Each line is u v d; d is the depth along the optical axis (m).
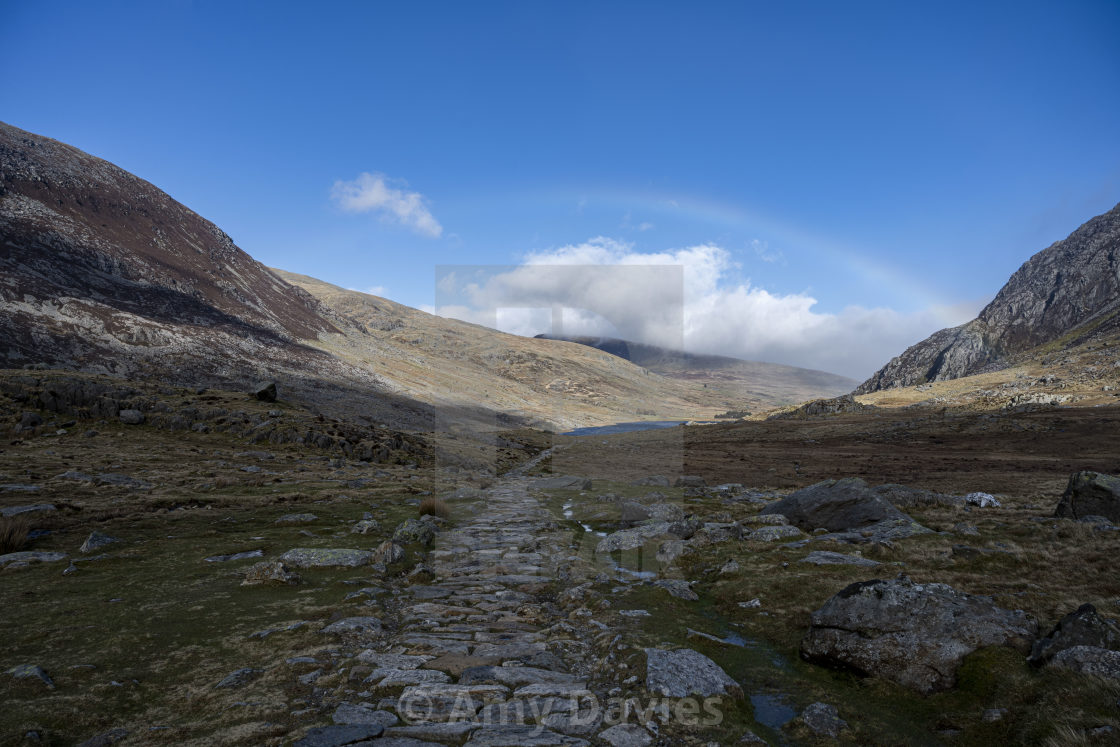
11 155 132.75
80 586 9.43
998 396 117.50
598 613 7.13
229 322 125.94
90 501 17.08
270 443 39.97
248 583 9.57
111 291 112.94
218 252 167.62
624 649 6.16
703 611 8.39
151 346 96.44
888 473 47.91
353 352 146.88
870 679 6.30
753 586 9.61
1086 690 5.21
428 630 6.94
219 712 5.17
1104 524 12.71
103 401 39.72
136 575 10.17
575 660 6.00
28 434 33.06
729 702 5.39
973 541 12.04
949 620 6.60
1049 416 82.88
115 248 128.12
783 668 6.71
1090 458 54.50
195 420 42.19
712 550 12.41
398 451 45.25
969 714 5.41
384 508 18.84
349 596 8.84
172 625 7.64
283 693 5.55
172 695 5.55
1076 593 8.12
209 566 10.88
